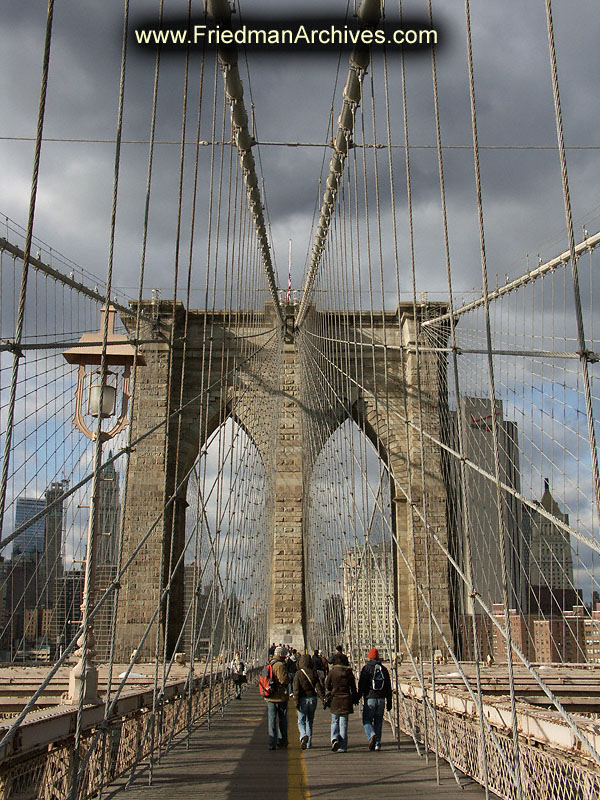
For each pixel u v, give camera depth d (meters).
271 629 46.19
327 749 13.06
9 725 6.69
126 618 42.00
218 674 22.39
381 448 46.44
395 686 15.65
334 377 45.53
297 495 49.22
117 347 12.16
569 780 6.68
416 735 13.50
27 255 6.95
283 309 54.19
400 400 46.53
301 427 50.47
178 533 45.59
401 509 45.06
